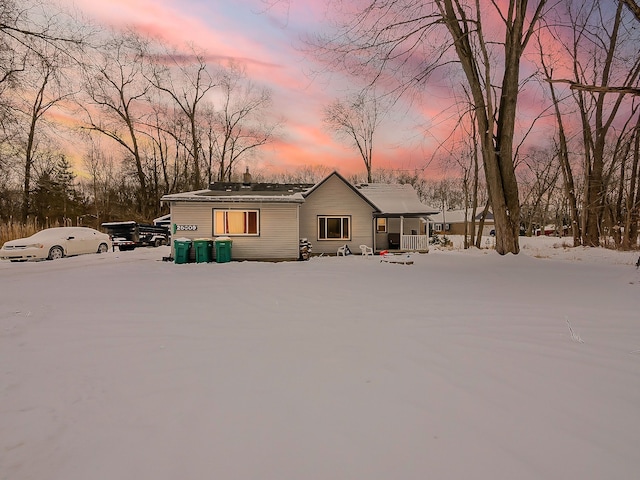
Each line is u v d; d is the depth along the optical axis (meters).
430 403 2.44
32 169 17.12
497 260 10.41
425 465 1.78
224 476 1.72
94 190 41.75
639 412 2.28
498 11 11.57
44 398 2.58
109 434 2.11
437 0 11.84
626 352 3.37
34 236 14.77
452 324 4.45
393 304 5.65
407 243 19.06
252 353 3.48
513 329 4.19
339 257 16.28
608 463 1.77
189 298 6.30
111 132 29.78
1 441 2.04
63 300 6.12
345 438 2.03
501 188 11.64
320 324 4.54
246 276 9.27
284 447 1.95
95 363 3.25
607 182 16.69
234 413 2.33
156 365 3.19
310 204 18.12
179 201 14.45
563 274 8.25
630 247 15.24
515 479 1.66
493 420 2.20
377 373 2.96
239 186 18.88
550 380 2.78
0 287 7.59
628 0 8.62
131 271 10.59
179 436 2.07
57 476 1.74
